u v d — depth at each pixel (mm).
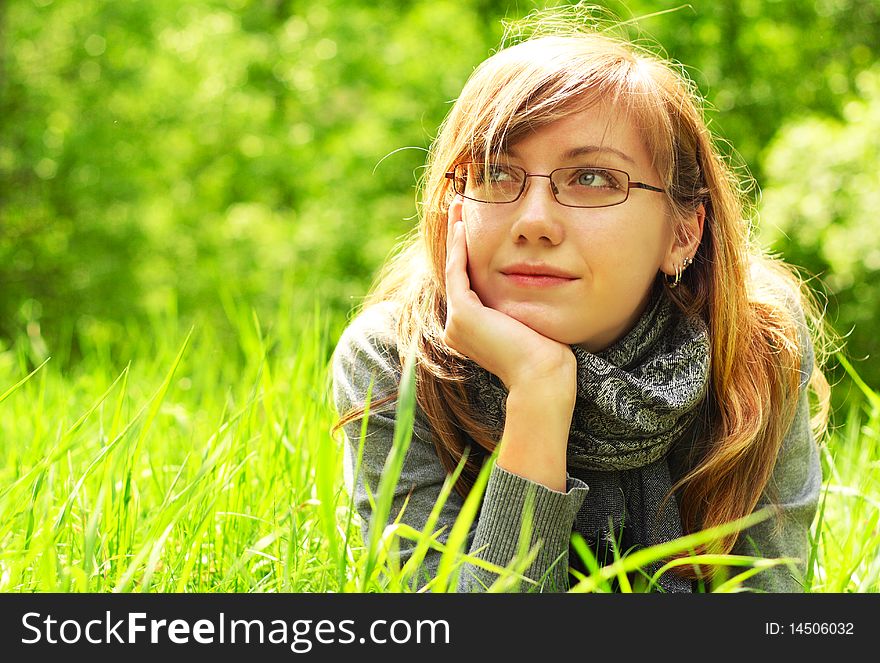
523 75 2930
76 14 20531
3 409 5129
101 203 20719
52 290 20688
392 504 3221
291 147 22688
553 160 2896
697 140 3152
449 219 3148
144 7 20562
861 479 4137
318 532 3246
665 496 3213
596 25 3789
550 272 2920
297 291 19078
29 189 20797
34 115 20328
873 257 13766
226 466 3189
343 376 3328
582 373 2990
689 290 3246
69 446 3094
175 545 3100
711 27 19469
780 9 20406
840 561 3311
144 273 20703
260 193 24109
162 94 21344
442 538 3135
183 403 5438
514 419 2900
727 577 3297
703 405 3314
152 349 7215
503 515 2873
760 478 3246
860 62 21516
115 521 3018
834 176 14344
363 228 20078
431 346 3172
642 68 3057
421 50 20844
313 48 22578
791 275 3967
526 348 2914
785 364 3342
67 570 2477
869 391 4086
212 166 23000
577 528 3246
